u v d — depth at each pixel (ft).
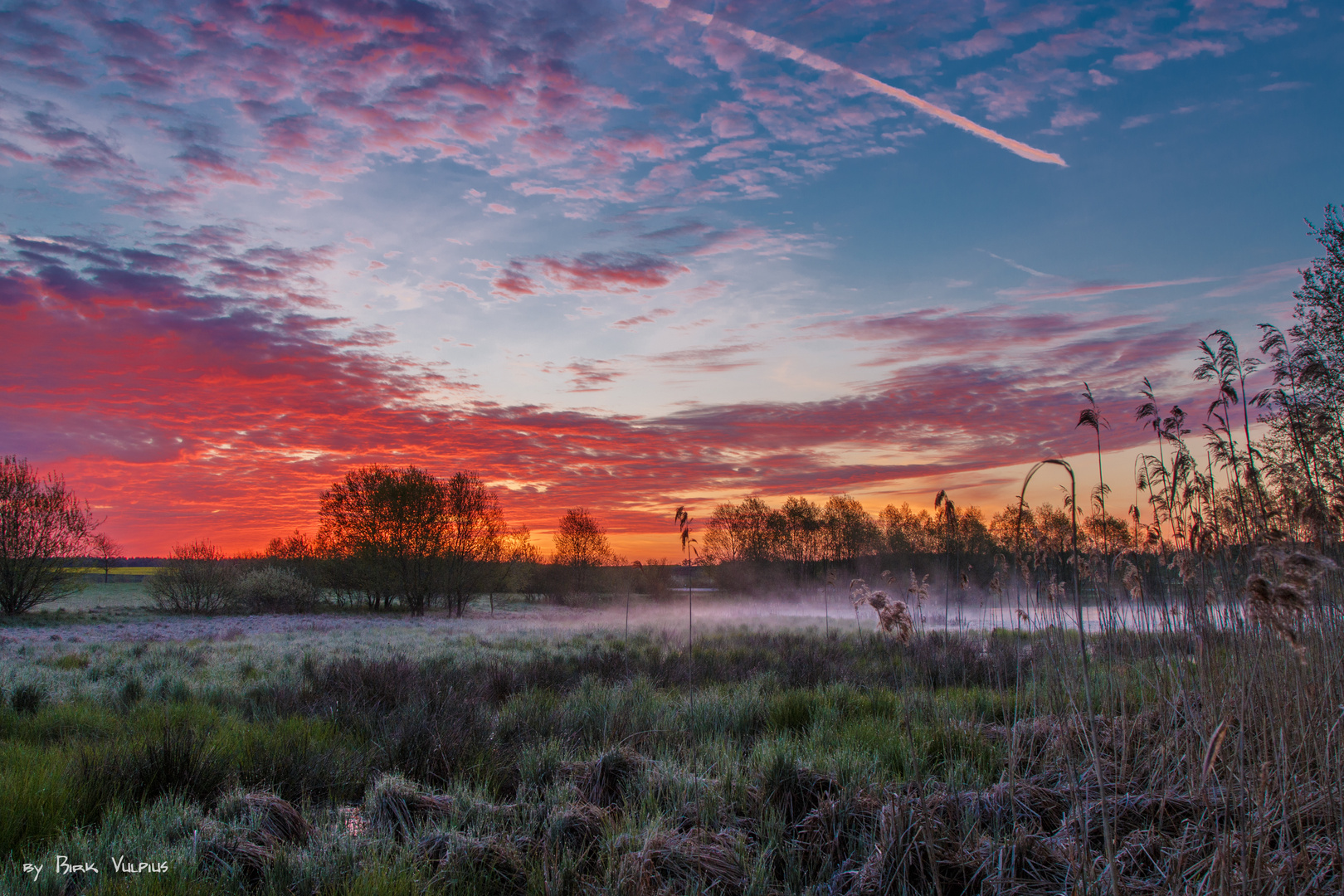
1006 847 12.45
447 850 13.20
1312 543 14.58
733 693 29.04
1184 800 13.80
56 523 103.40
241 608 122.72
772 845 13.24
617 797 16.76
